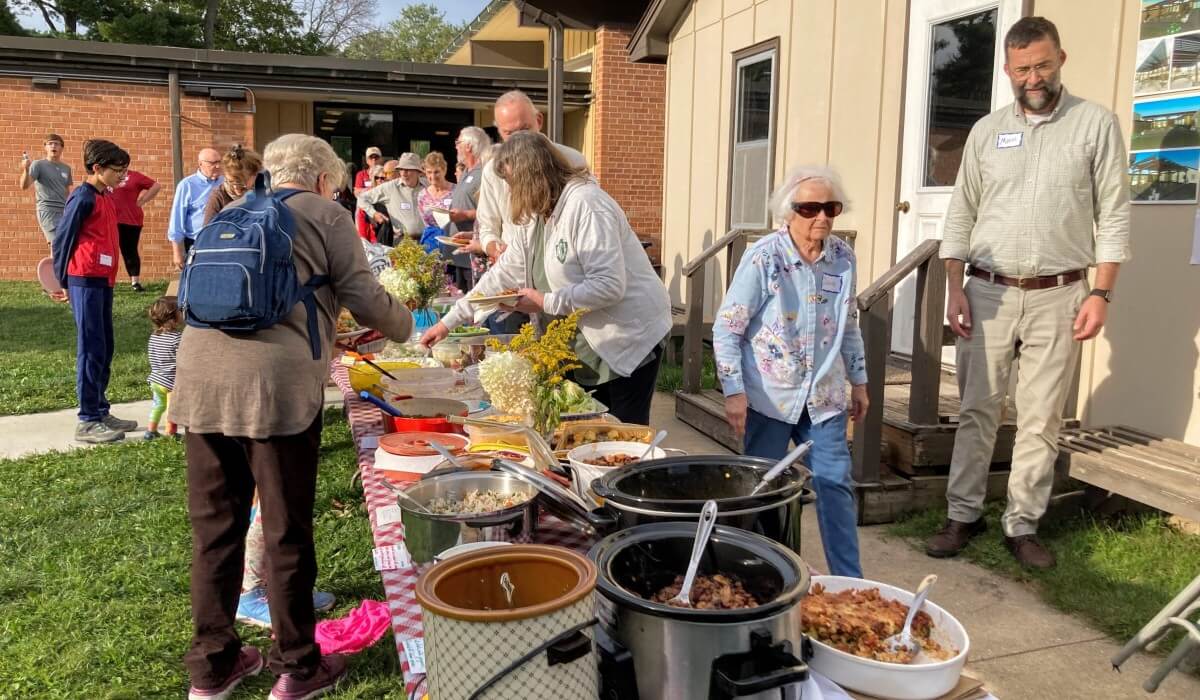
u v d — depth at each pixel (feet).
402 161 30.48
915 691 4.86
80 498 16.02
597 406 10.39
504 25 52.34
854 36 20.94
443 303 17.22
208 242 7.71
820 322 9.75
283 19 116.57
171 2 95.20
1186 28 13.15
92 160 18.78
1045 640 10.75
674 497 6.34
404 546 7.37
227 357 7.86
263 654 10.26
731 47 26.66
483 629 4.10
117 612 11.82
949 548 13.04
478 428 8.94
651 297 11.98
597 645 4.62
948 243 12.93
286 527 8.25
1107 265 11.56
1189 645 6.81
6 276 43.11
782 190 9.65
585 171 11.66
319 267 8.14
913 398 14.57
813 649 5.09
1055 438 12.42
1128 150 14.24
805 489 6.18
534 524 6.98
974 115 17.56
